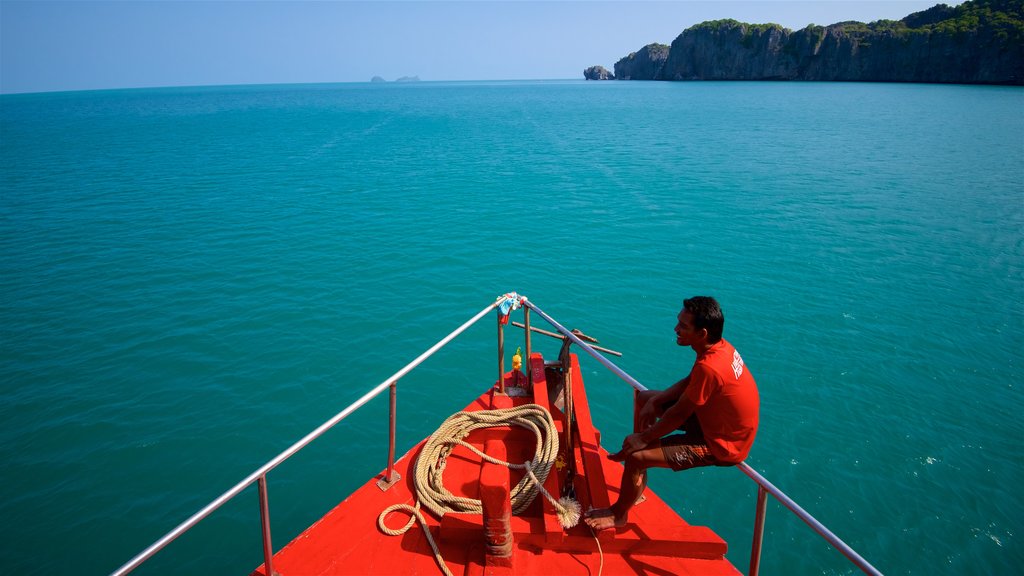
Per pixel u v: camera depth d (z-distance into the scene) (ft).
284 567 14.33
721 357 12.47
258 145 197.88
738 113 294.87
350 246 80.12
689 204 102.27
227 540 32.24
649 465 13.50
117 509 34.27
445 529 15.10
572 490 16.80
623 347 52.06
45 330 55.16
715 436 12.78
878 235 82.23
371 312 59.16
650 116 295.48
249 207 104.06
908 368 47.21
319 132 245.04
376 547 14.98
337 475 37.32
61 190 120.47
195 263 73.61
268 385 46.42
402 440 40.65
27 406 43.37
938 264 70.33
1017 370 46.96
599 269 70.18
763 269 69.15
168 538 11.16
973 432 39.63
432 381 47.50
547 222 91.45
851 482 35.45
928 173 127.44
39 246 81.00
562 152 171.53
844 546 10.45
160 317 58.03
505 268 70.90
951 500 34.06
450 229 88.17
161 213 99.60
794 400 43.01
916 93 398.21
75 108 543.39
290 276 69.00
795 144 178.19
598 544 14.60
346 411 14.44
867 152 159.43
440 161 156.46
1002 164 137.18
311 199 110.32
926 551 30.94
